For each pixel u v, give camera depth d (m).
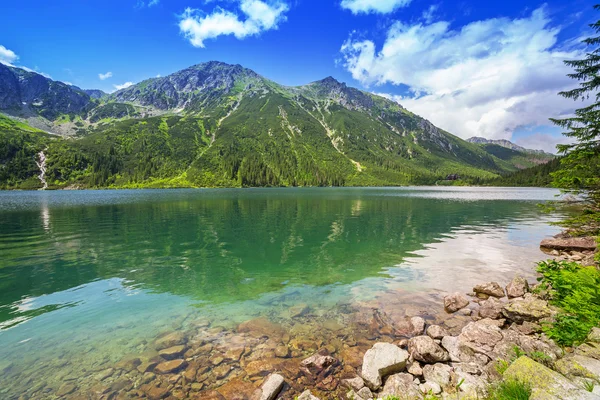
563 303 9.16
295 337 9.30
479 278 14.88
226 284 14.30
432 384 6.67
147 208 53.56
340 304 11.86
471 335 8.77
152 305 11.84
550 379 4.93
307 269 16.70
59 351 8.53
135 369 7.72
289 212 46.66
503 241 23.92
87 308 11.53
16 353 8.41
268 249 21.59
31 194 118.12
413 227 31.41
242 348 8.68
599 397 4.36
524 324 9.39
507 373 5.52
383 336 9.35
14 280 14.79
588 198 15.20
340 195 100.06
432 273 15.76
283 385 7.03
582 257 17.41
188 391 6.89
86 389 6.96
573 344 7.21
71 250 21.27
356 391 6.82
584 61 15.58
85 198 86.19
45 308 11.50
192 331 9.72
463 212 46.03
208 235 27.12
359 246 22.41
